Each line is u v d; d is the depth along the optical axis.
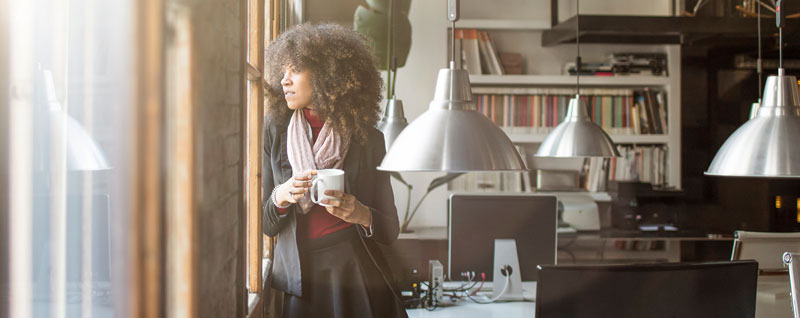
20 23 0.62
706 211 4.33
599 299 1.38
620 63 4.38
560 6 4.49
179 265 0.79
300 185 1.71
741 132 1.67
